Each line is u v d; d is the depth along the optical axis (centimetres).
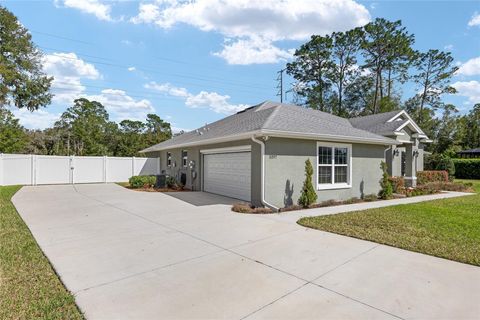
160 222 738
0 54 2270
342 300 327
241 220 759
